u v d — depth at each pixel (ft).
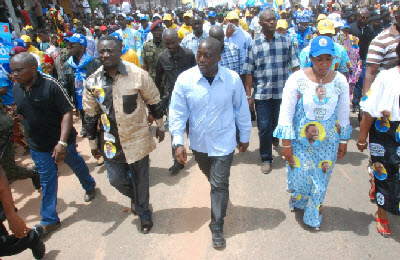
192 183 14.42
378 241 10.30
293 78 9.69
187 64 15.08
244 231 11.05
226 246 10.41
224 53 17.03
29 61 10.00
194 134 10.06
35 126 10.71
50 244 11.01
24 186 15.33
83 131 20.79
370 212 11.76
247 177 14.60
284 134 9.84
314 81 9.52
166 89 15.55
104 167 16.53
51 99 10.52
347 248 10.05
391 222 11.17
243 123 10.33
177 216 12.11
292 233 10.81
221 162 9.83
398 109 9.35
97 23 52.65
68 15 63.46
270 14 13.56
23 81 10.03
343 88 9.56
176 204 12.89
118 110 9.89
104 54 9.39
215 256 10.03
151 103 10.67
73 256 10.41
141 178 10.73
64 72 16.26
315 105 9.54
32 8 45.42
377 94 9.50
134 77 10.00
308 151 10.12
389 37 11.66
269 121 14.52
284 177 14.44
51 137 11.03
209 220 11.79
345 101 9.74
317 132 9.80
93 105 10.39
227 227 11.30
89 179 13.33
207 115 9.62
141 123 10.32
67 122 10.78
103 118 10.19
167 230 11.37
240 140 10.59
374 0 67.92
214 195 10.09
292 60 14.26
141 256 10.24
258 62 14.24
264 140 14.67
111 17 53.72
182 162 9.84
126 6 76.33
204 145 10.00
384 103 9.39
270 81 14.20
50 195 11.41
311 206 10.62
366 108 9.73
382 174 10.03
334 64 14.07
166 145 18.81
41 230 9.89
